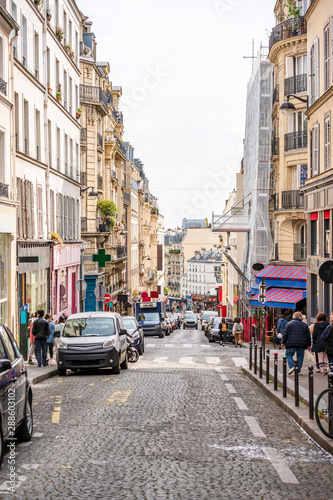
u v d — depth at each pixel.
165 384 16.05
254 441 9.40
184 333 66.88
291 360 17.42
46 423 10.52
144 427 10.21
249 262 43.22
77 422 10.59
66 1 35.59
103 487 6.81
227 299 79.19
